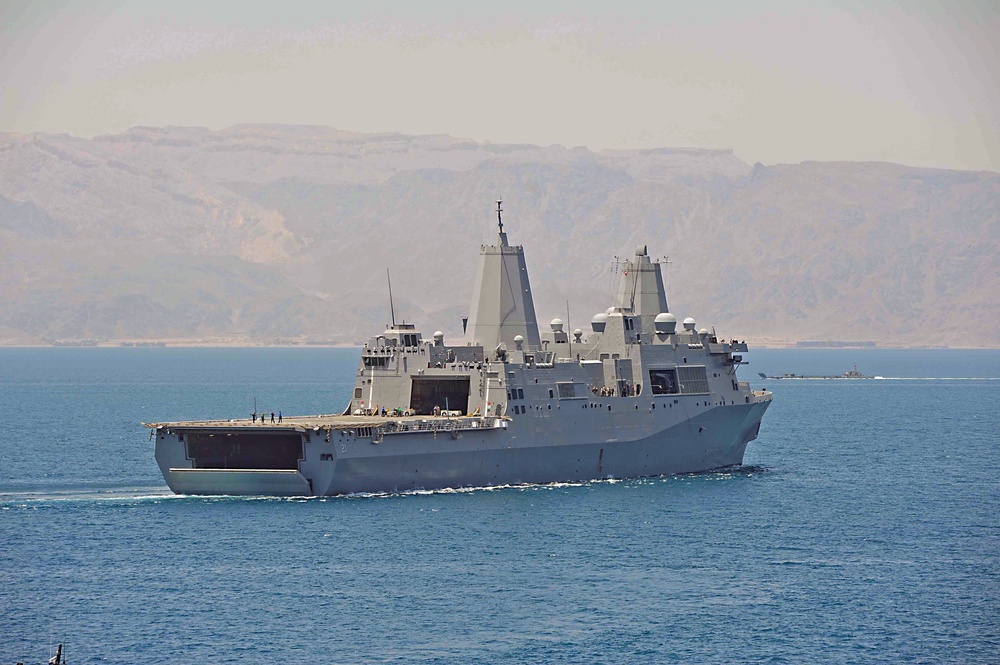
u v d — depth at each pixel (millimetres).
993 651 89625
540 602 98500
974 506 137375
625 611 96688
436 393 143750
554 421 140500
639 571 107188
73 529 119062
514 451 137625
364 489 130750
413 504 128375
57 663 76812
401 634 91188
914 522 128125
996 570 109000
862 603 99375
